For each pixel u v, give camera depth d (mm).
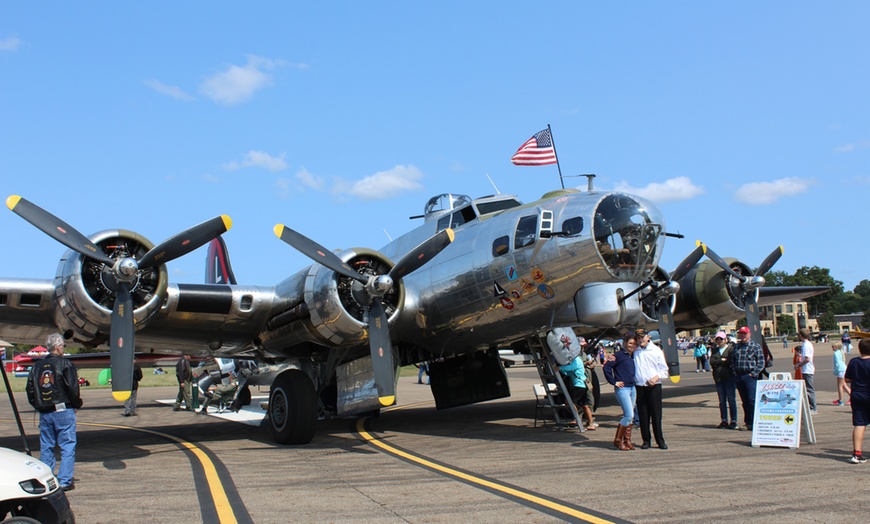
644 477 6891
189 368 18219
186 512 5766
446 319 10914
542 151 14484
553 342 11188
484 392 12531
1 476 4238
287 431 10094
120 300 8695
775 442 8758
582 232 9070
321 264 9297
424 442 10203
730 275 13570
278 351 11516
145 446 10398
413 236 12445
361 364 10664
